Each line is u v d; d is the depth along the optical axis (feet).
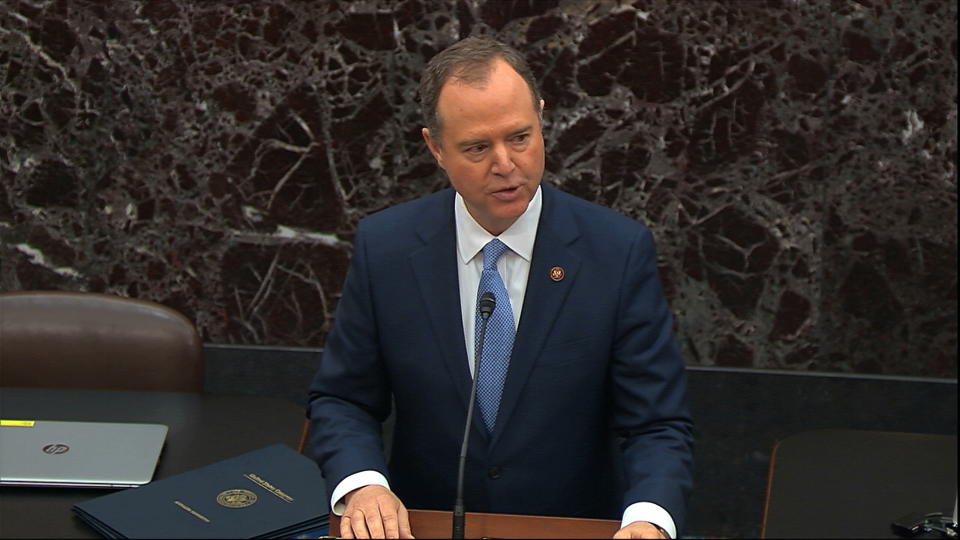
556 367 27.20
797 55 46.06
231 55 47.29
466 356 27.50
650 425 26.86
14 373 35.37
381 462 26.91
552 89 46.78
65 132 48.16
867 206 47.19
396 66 46.96
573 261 27.50
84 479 27.32
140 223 48.93
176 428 31.19
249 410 32.71
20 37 47.47
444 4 46.32
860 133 46.60
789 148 46.83
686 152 46.98
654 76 46.47
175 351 35.37
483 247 27.43
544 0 46.06
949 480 28.63
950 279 47.65
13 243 49.06
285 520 25.52
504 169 24.47
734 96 46.52
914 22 45.68
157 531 24.63
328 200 48.37
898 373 48.62
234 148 48.08
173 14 47.09
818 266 47.75
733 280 48.08
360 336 28.48
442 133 24.94
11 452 28.40
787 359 48.75
